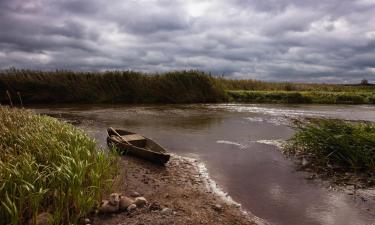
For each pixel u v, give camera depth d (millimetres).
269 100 35000
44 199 5922
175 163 9984
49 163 7078
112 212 5988
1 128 9672
